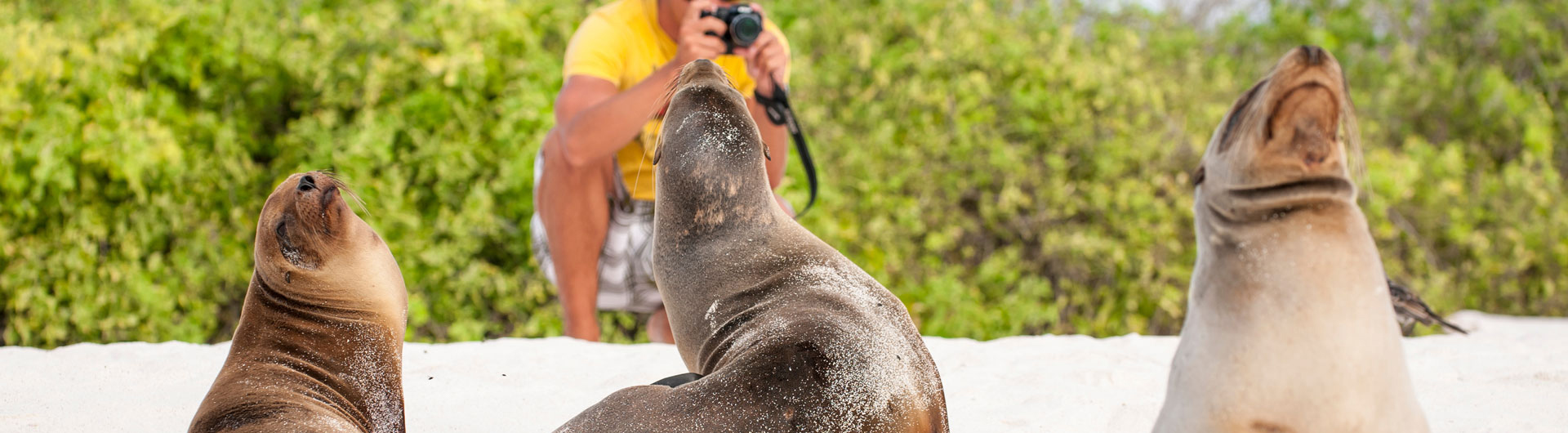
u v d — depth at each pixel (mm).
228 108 7379
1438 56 12391
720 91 2688
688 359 2633
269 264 2375
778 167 5250
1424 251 9680
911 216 7777
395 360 2510
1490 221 10188
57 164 6555
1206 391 1952
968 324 7488
